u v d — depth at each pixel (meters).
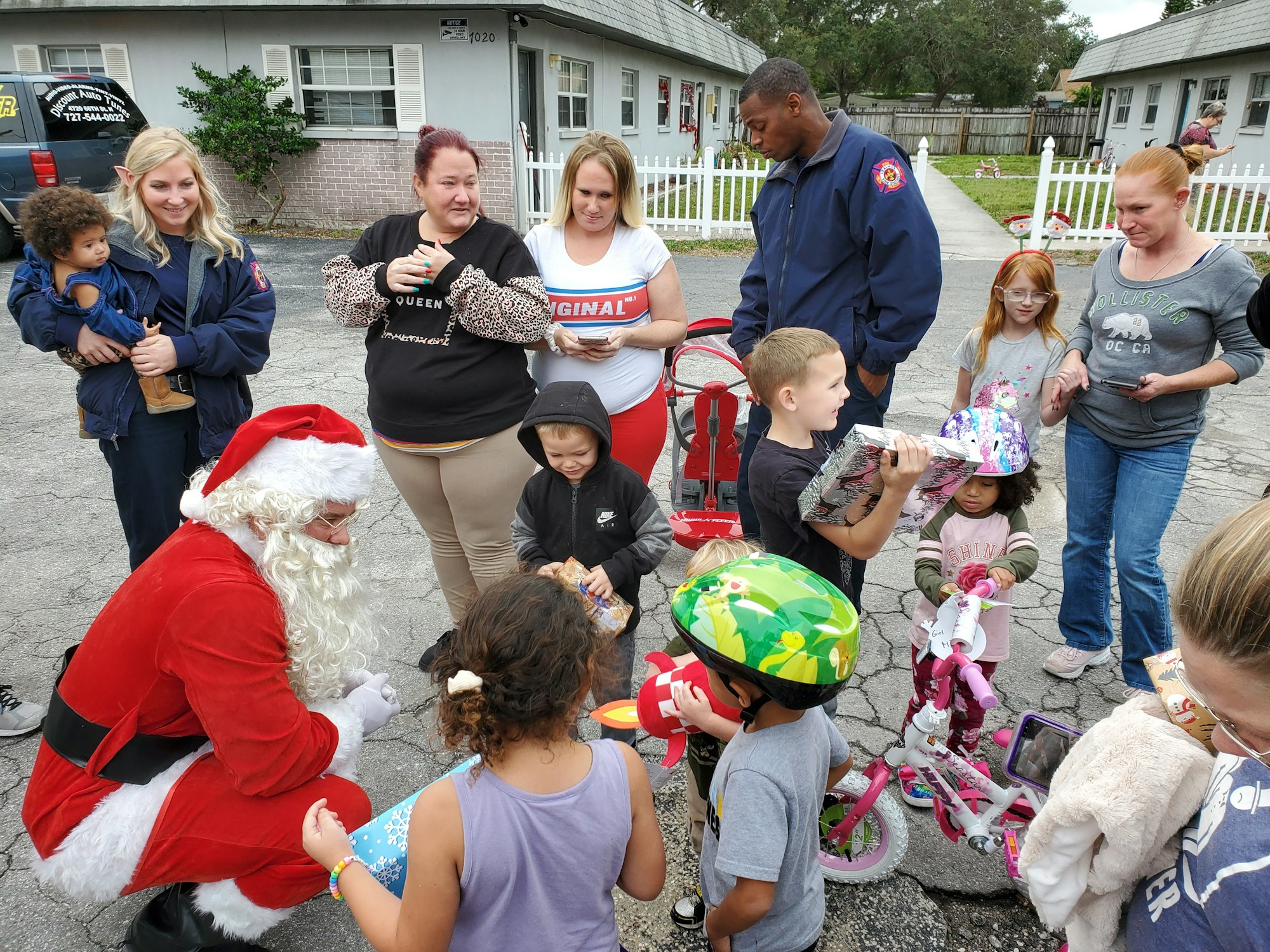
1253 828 1.03
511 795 1.42
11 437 5.67
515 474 3.10
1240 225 14.35
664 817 2.60
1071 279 10.84
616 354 3.15
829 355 2.10
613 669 2.42
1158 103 24.55
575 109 16.72
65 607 3.70
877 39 56.38
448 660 1.44
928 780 2.27
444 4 12.45
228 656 1.78
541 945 1.46
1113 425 2.94
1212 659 0.99
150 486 3.08
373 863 1.77
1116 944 1.31
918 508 2.31
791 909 1.71
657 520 2.59
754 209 3.38
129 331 2.82
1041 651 3.46
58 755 1.91
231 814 1.89
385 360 2.98
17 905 2.26
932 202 18.95
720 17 47.06
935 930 2.24
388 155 13.89
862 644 3.52
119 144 11.41
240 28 13.49
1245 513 1.02
